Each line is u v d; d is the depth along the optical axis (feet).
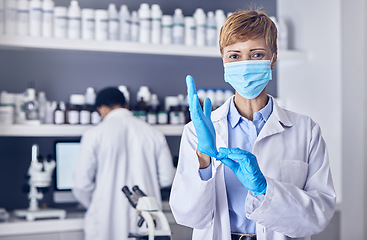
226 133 4.93
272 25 4.69
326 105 11.33
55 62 11.03
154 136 9.85
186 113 11.18
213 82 12.23
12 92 10.75
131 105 11.52
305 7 11.80
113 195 9.50
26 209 10.29
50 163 10.08
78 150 10.68
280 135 4.94
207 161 4.50
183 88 11.98
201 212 4.66
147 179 9.72
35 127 9.97
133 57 11.58
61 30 10.13
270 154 4.88
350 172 10.90
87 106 10.55
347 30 10.89
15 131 9.82
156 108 11.14
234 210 4.85
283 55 11.48
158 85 11.77
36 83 10.91
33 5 9.97
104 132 9.50
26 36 9.84
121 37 10.54
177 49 10.81
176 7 11.85
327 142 11.34
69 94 11.13
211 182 4.52
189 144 4.78
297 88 12.08
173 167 10.86
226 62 4.74
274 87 12.68
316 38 11.55
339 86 11.03
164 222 5.88
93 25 10.37
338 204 11.00
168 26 10.85
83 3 11.09
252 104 4.97
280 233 4.79
